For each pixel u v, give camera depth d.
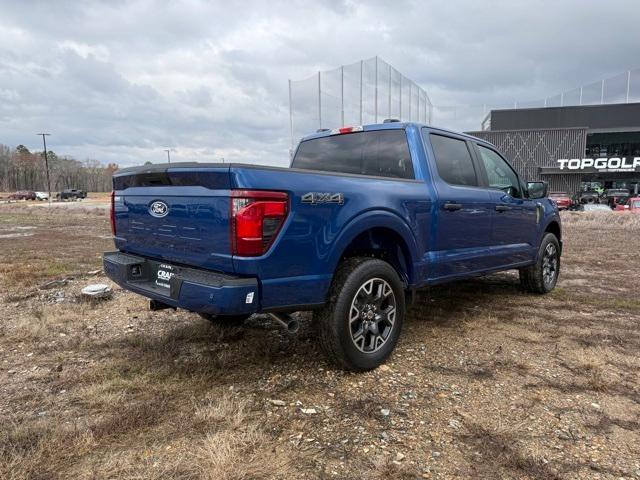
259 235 2.69
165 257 3.22
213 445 2.35
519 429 2.59
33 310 4.83
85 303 5.12
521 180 5.40
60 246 10.87
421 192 3.76
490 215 4.59
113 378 3.19
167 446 2.38
